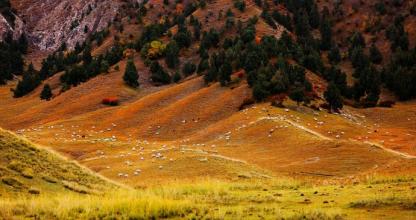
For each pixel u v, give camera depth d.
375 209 18.95
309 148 68.62
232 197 24.91
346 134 90.25
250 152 73.44
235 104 112.94
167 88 142.88
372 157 59.12
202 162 57.38
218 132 93.94
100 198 23.47
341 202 20.97
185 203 21.45
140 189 32.25
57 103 135.00
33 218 18.77
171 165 57.84
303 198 23.25
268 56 140.38
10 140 30.75
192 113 112.00
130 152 75.56
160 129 106.50
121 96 135.12
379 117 118.88
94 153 76.88
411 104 138.50
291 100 108.00
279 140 78.12
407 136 91.25
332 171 55.22
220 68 132.75
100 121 114.62
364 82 136.25
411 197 19.88
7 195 22.47
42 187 25.56
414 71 147.75
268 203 22.59
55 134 100.69
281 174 55.09
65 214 19.36
